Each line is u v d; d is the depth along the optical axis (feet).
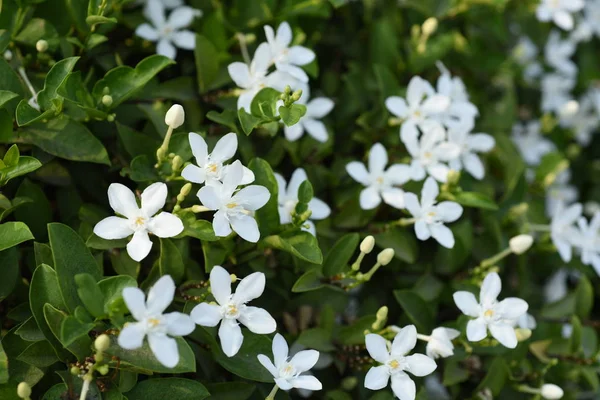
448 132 1.85
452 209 1.74
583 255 1.88
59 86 1.57
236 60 1.83
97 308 1.44
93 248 1.62
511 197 1.94
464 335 1.71
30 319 1.53
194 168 1.56
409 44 1.97
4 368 1.51
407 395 1.59
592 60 2.34
